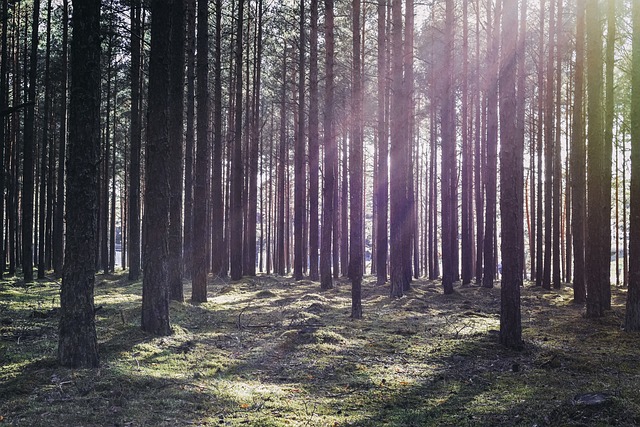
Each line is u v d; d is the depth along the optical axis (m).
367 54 27.34
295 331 11.03
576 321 14.02
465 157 26.73
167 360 8.62
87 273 7.80
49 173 27.02
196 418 6.18
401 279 18.84
